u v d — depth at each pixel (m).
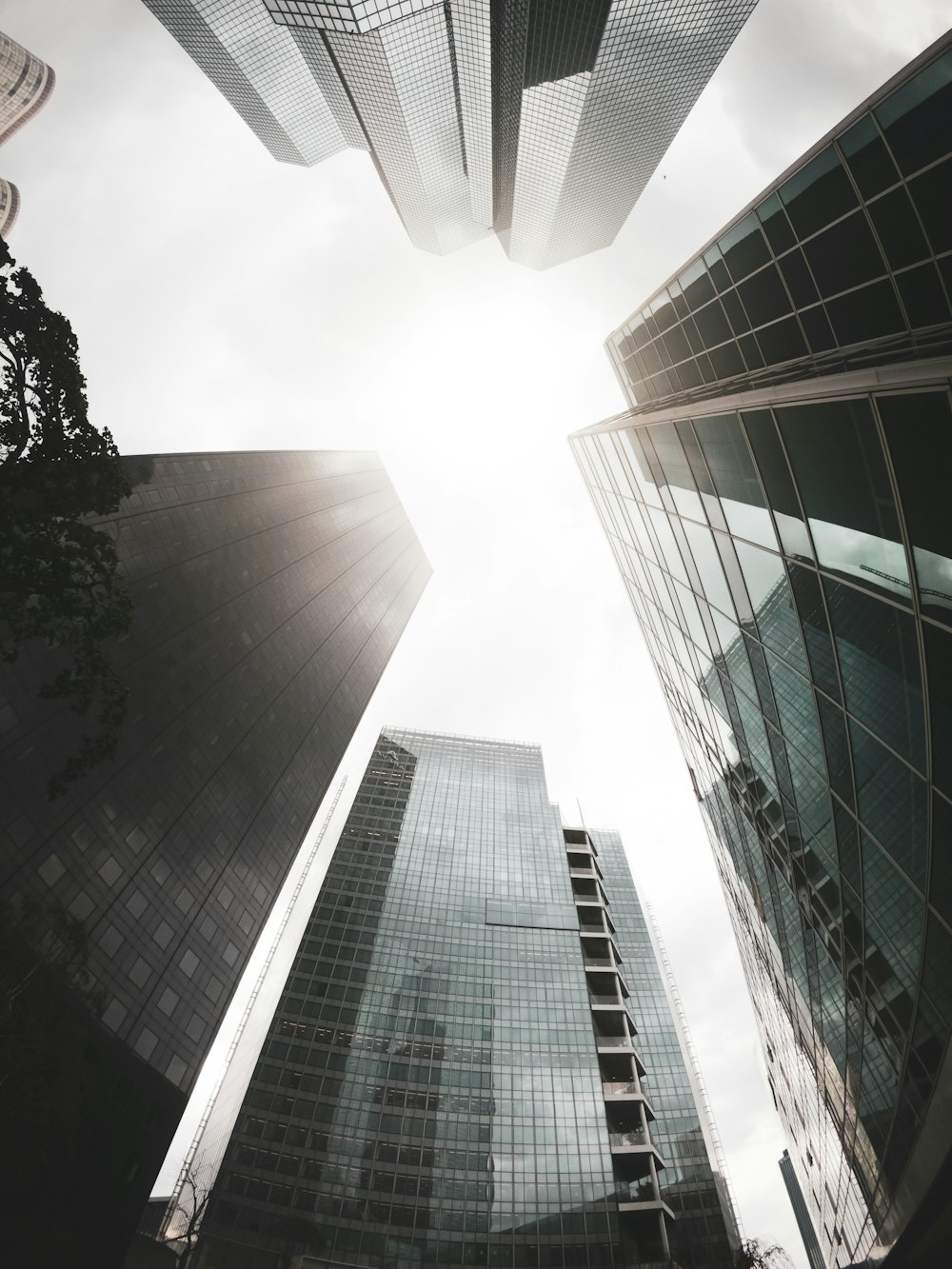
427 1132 76.69
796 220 23.80
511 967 98.12
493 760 145.50
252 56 123.19
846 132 20.72
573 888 118.75
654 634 50.03
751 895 46.25
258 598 90.94
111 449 24.94
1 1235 37.44
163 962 55.56
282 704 87.12
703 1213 77.75
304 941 96.81
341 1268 64.69
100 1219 43.44
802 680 25.39
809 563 22.33
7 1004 34.03
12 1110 32.75
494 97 120.38
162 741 63.62
